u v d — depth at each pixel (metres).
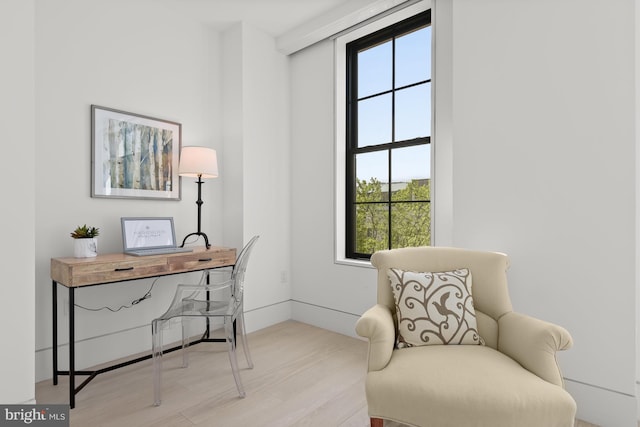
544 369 1.34
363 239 3.13
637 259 1.82
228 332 1.99
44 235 2.21
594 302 1.79
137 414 1.81
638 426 1.72
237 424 1.74
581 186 1.83
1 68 1.56
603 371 1.77
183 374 2.28
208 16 2.97
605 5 1.76
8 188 1.58
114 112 2.52
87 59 2.41
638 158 1.81
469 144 2.18
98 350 2.43
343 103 3.15
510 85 2.04
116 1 2.55
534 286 1.96
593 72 1.79
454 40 2.24
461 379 1.30
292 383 2.16
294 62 3.44
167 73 2.84
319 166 3.24
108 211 2.50
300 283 3.41
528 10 1.98
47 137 2.23
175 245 2.70
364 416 1.81
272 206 3.32
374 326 1.46
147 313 2.69
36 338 2.17
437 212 2.50
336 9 2.85
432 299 1.67
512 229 2.03
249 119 3.12
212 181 3.14
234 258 2.75
